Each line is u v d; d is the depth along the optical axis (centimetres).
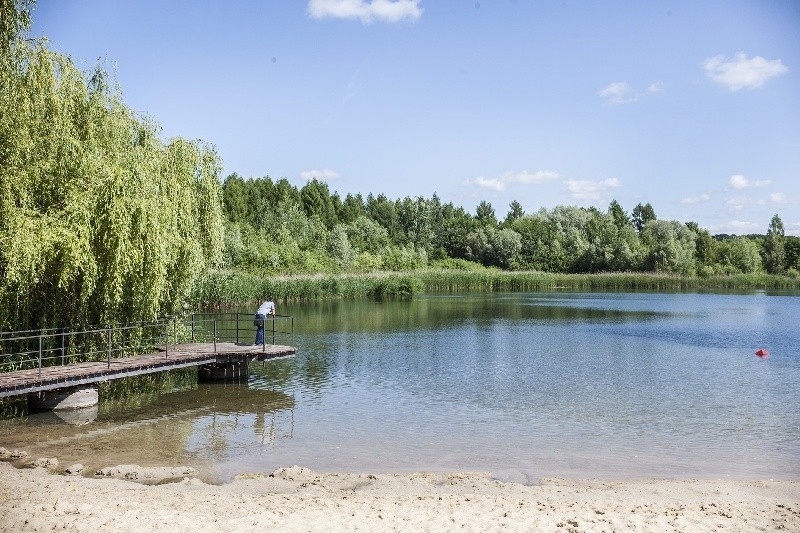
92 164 1692
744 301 6188
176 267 2020
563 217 12431
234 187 10525
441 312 4759
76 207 1616
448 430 1534
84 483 1096
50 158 1672
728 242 10181
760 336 3391
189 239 2030
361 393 1952
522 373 2298
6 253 1516
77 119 1819
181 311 2328
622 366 2452
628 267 9575
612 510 975
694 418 1664
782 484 1145
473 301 5953
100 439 1438
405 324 3903
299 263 6938
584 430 1542
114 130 1872
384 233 10169
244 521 888
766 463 1297
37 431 1510
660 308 5241
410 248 9656
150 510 927
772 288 8450
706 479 1185
